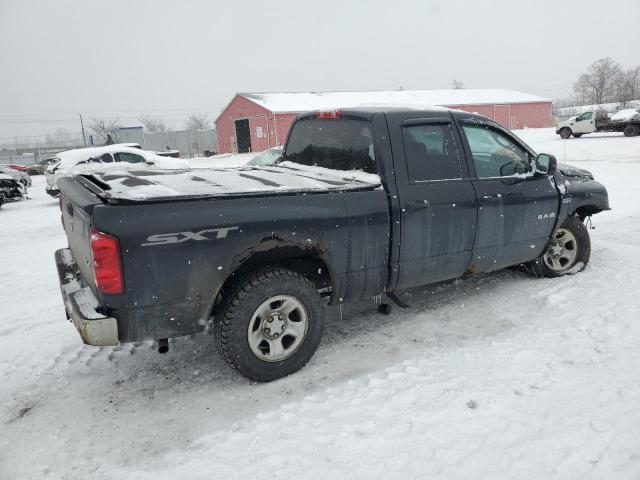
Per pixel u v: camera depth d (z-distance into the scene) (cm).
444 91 5272
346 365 365
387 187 374
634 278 507
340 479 248
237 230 315
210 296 316
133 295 295
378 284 387
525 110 4850
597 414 286
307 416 303
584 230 530
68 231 383
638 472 241
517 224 454
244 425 298
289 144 496
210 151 5034
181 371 371
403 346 391
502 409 297
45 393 349
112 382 360
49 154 6438
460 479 244
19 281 656
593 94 8862
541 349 368
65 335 452
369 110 402
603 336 382
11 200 1616
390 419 294
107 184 338
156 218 294
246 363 336
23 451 286
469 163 422
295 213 334
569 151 2283
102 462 273
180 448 281
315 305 354
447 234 405
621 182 1298
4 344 437
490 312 448
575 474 242
